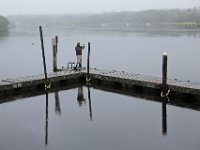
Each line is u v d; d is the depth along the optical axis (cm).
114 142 1761
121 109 2325
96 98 2616
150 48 7081
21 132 1906
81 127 1980
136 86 2797
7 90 2662
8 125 2017
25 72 3994
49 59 5225
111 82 2966
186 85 2544
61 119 2127
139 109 2325
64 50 6556
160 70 4228
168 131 1911
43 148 1695
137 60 5194
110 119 2119
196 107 2367
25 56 5634
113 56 5716
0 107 2372
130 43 8388
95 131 1916
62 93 2759
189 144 1736
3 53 6084
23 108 2355
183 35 11500
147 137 1823
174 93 2552
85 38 10250
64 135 1859
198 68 4381
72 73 3081
